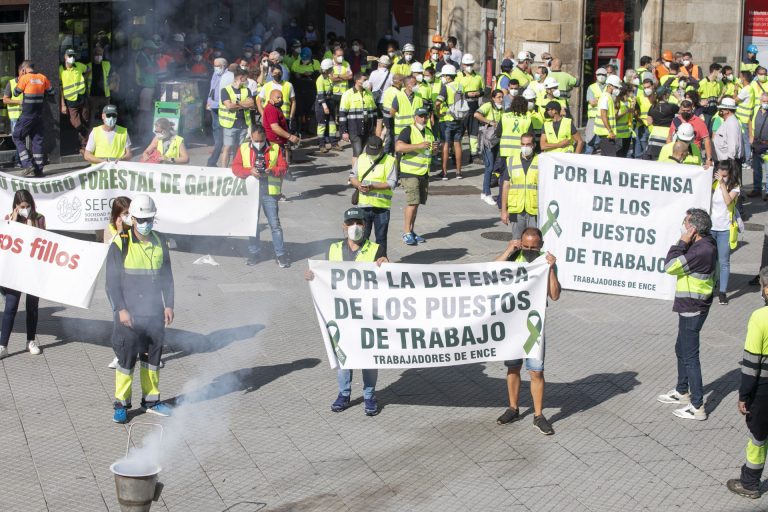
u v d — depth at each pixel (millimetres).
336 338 9523
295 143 17719
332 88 22828
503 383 10797
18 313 12312
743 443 9523
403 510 8086
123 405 9445
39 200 13852
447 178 20844
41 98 18547
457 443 9312
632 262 12453
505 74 21094
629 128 20516
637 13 28094
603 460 9086
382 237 14047
